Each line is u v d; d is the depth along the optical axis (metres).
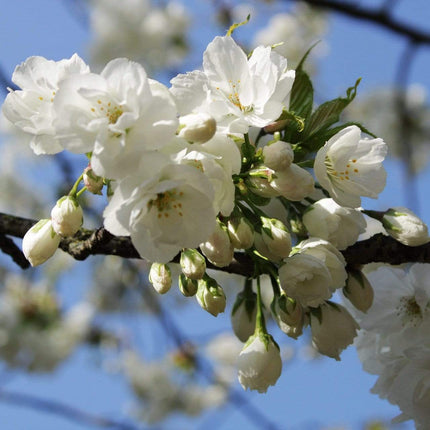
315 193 0.95
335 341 0.95
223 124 0.91
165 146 0.88
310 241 0.93
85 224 1.74
